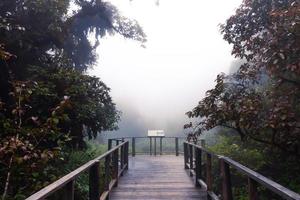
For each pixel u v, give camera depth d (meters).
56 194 7.96
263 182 3.40
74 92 10.77
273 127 6.07
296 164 9.53
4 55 6.13
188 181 10.35
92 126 12.10
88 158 11.34
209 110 7.21
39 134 6.14
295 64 5.82
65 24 12.93
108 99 12.51
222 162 5.73
